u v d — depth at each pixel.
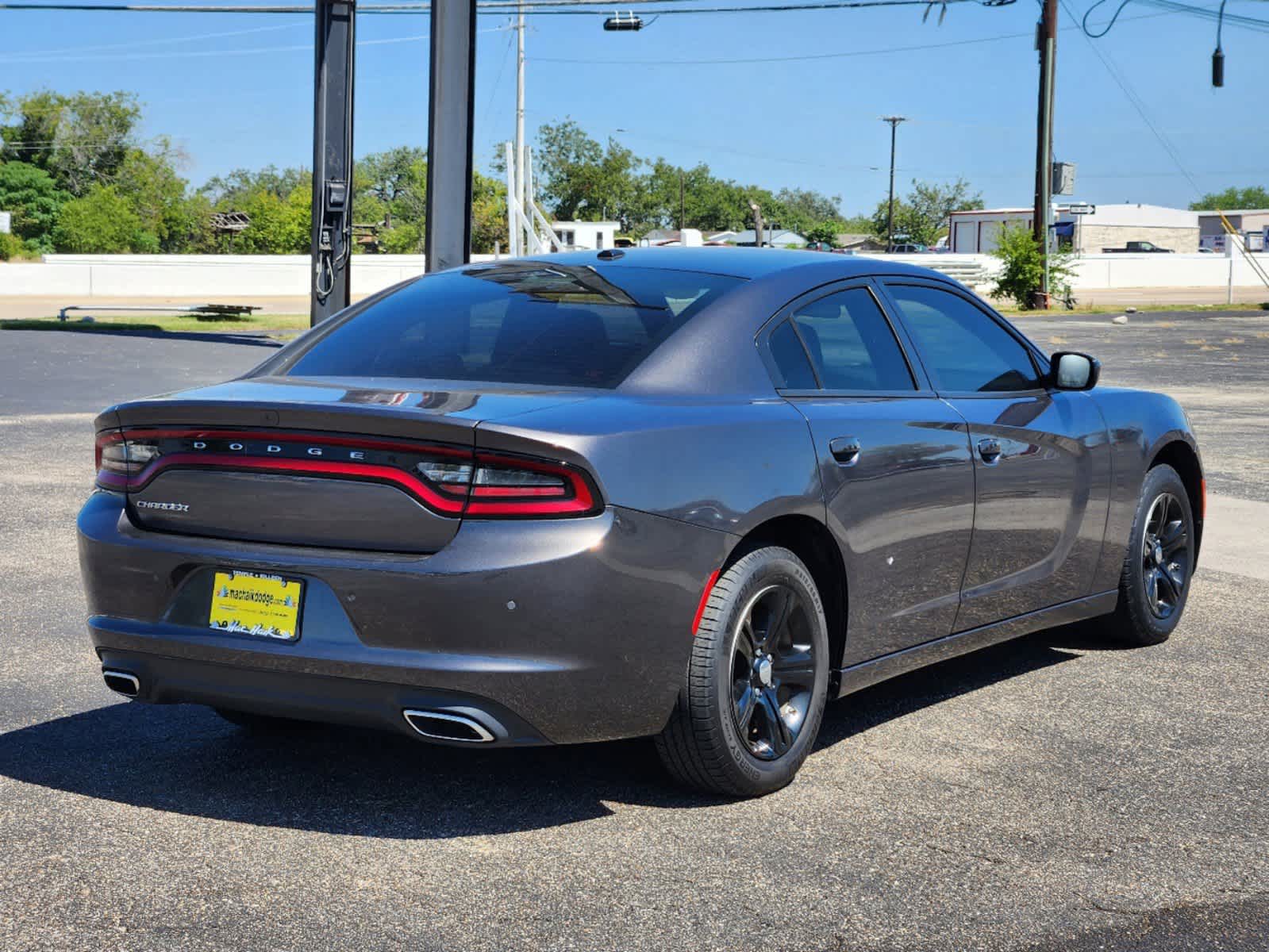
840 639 3.89
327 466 3.24
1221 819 3.56
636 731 3.37
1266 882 3.16
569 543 3.14
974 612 4.39
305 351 4.04
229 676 3.36
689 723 3.45
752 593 3.53
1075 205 73.50
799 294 4.01
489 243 99.19
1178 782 3.84
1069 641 5.52
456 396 3.37
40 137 98.56
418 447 3.16
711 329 3.72
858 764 3.96
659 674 3.33
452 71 13.96
